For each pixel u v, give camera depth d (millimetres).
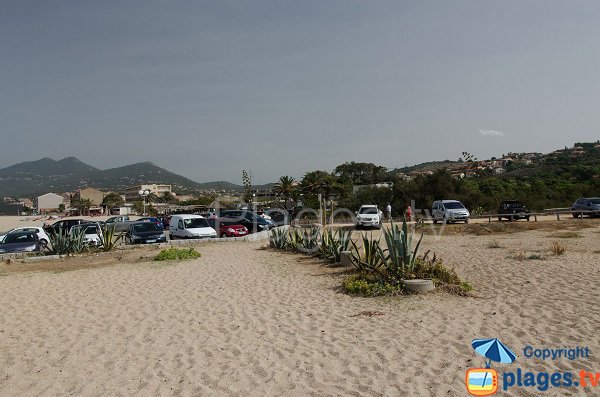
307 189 55500
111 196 131000
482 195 40625
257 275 12258
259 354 6016
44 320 8219
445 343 6105
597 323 6574
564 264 11469
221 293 10023
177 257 16188
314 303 8750
